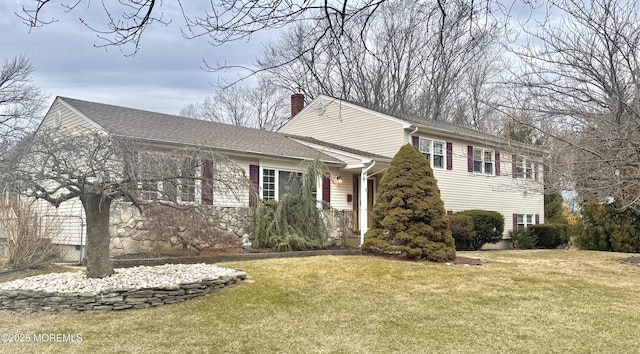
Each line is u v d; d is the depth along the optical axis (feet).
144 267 27.91
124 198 26.58
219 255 34.83
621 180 30.14
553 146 33.42
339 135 63.72
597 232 58.18
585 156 31.30
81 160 23.13
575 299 26.04
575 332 19.97
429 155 59.57
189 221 33.96
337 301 24.30
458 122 67.87
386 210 40.98
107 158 23.08
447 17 14.42
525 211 74.95
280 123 104.47
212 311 22.12
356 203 56.44
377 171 56.03
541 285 29.60
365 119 60.59
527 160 35.73
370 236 40.96
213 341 18.08
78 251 35.04
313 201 42.32
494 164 68.80
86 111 41.29
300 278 28.81
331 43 14.67
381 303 24.14
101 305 21.75
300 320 21.01
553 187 33.42
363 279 29.40
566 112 31.78
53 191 22.67
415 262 37.04
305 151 51.34
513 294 26.84
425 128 56.90
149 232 34.96
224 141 44.73
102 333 18.70
